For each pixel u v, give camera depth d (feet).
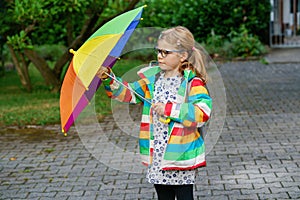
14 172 18.15
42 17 28.58
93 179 17.02
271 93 31.91
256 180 16.25
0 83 41.81
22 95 34.58
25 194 15.87
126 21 10.51
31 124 25.81
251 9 54.80
